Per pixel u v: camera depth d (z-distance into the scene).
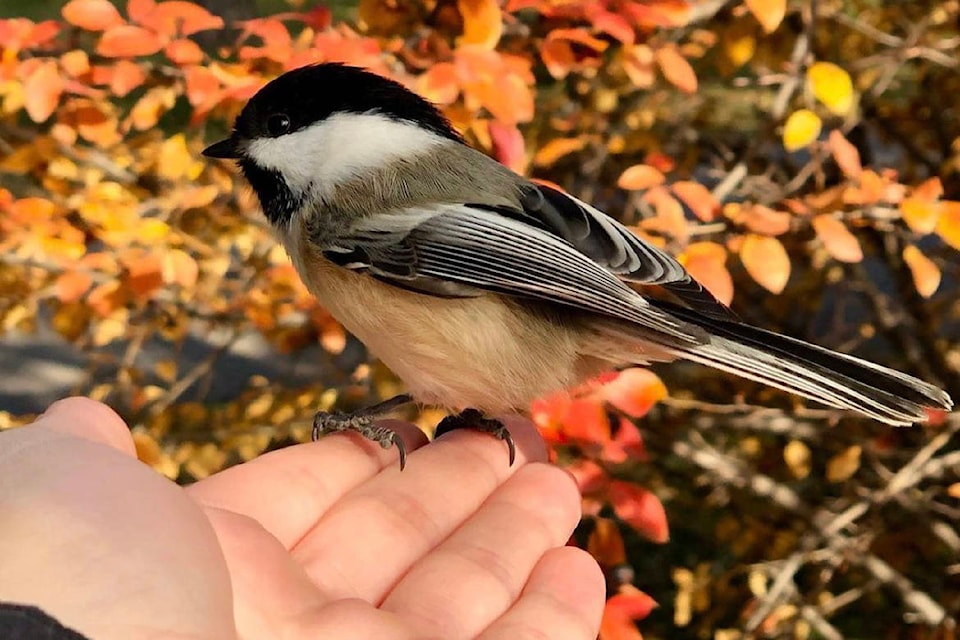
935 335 0.40
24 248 0.32
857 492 0.38
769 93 0.38
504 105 0.30
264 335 0.36
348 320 0.29
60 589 0.21
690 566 0.44
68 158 0.34
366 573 0.26
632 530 0.46
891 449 0.38
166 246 0.32
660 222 0.30
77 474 0.23
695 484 0.40
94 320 0.35
